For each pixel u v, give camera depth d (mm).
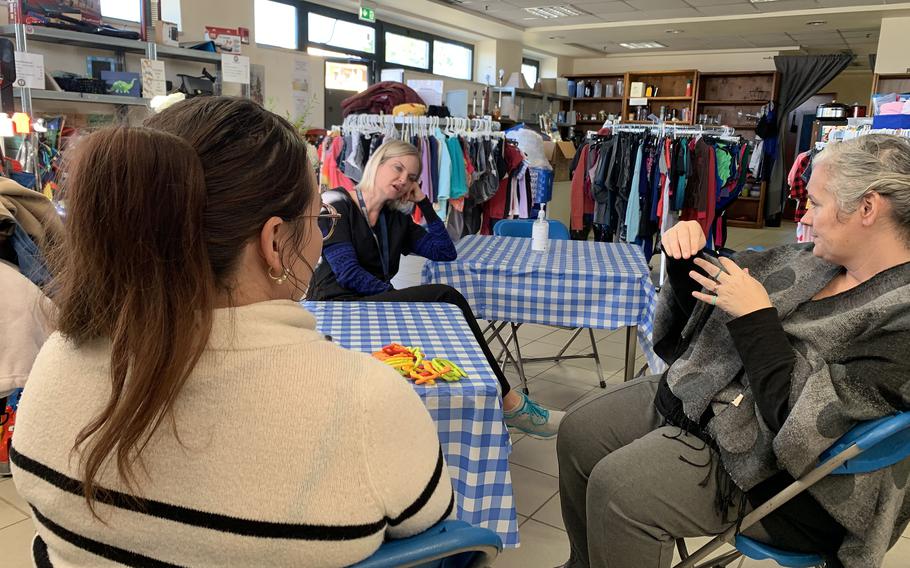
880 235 1123
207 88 4562
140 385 505
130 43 3936
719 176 5984
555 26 9547
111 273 519
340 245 2273
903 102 3656
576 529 1512
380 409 572
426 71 9562
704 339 1305
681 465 1215
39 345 1716
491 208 5133
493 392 1325
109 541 556
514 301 2492
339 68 7973
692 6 8094
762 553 1165
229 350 553
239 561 550
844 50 10625
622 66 11945
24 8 3434
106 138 528
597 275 2373
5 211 1676
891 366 1015
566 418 1517
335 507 556
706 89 10977
